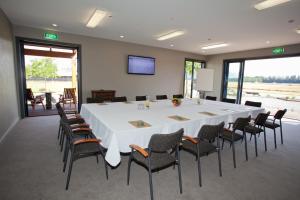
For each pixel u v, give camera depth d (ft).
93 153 7.27
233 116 10.64
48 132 12.96
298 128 16.60
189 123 8.40
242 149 11.21
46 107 21.79
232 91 25.86
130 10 11.31
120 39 19.75
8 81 13.25
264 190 7.00
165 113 9.96
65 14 12.46
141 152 5.93
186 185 7.13
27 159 8.79
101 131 7.77
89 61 19.02
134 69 21.79
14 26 15.29
